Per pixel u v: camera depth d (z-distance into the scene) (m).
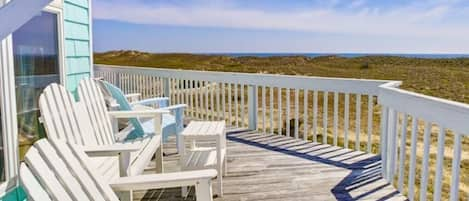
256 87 5.43
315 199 2.93
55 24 3.03
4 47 2.04
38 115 2.68
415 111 2.62
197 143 4.64
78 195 1.73
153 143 3.10
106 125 3.35
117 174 2.34
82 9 3.71
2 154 2.04
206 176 1.91
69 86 3.34
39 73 2.73
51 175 1.72
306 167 3.73
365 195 2.99
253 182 3.31
